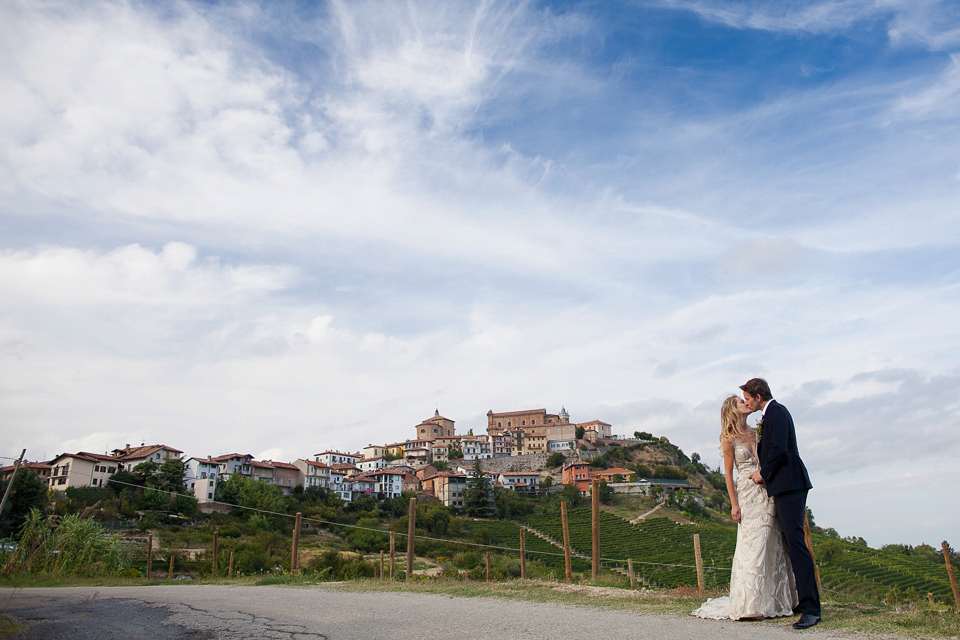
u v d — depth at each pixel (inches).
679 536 3444.9
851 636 208.5
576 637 219.8
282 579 677.3
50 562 877.8
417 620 277.7
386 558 2169.0
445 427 6988.2
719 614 260.5
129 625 288.2
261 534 2368.4
